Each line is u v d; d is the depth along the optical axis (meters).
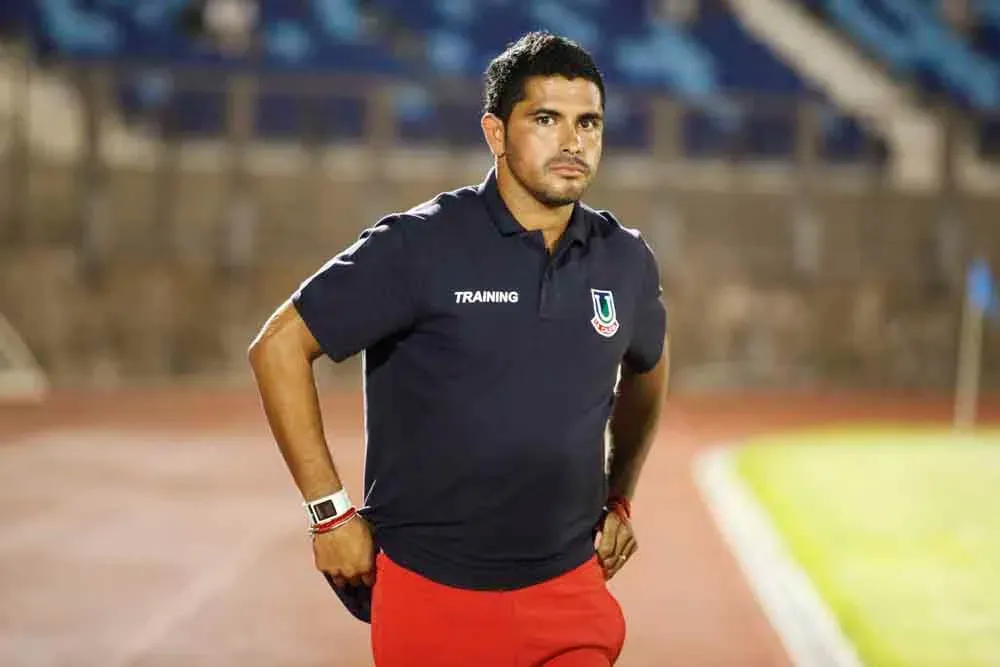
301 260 48.75
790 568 17.53
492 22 53.88
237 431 35.31
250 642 14.72
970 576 16.45
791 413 42.06
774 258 50.44
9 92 49.19
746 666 14.05
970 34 56.41
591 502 6.75
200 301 48.03
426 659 6.58
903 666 12.52
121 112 51.16
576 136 6.23
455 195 6.50
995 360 49.75
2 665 13.75
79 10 49.41
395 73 50.25
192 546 20.11
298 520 22.34
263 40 50.25
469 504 6.45
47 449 31.53
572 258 6.47
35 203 48.41
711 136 53.12
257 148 51.53
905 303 49.88
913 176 53.97
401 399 6.47
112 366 47.31
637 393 7.44
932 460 26.80
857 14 56.84
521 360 6.32
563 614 6.62
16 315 46.91
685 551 20.02
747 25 56.50
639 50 53.75
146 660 13.98
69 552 19.62
